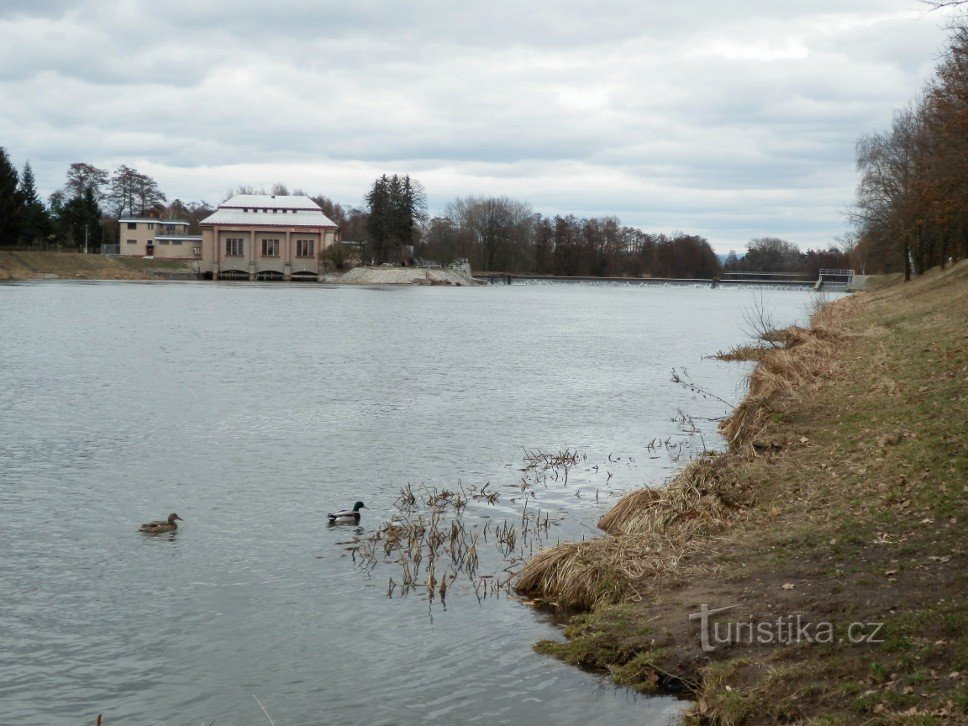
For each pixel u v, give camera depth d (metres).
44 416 33.44
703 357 57.25
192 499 22.59
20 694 12.83
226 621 15.18
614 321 94.56
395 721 11.86
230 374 46.16
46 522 20.59
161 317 84.06
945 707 9.91
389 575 17.23
